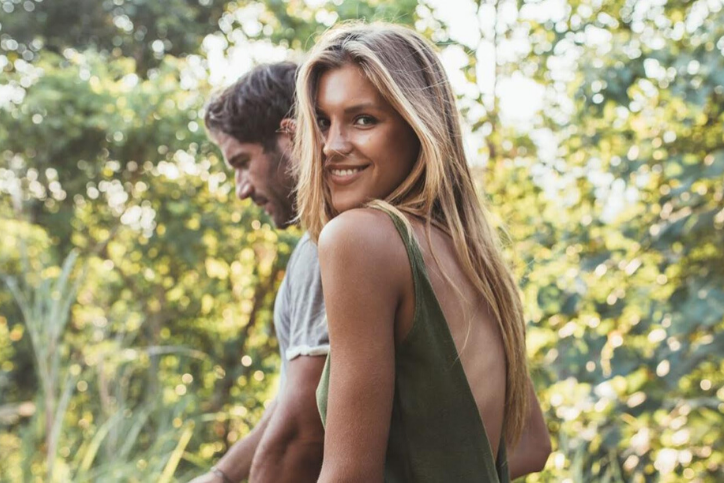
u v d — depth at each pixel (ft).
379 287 3.13
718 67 10.17
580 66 12.49
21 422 13.73
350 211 3.24
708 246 11.68
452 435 3.28
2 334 18.90
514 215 14.66
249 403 17.37
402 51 3.59
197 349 18.83
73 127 17.84
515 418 3.85
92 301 17.69
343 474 3.07
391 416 3.31
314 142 3.54
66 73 17.83
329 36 3.62
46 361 9.21
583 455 10.69
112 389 11.94
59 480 9.12
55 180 18.71
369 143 3.47
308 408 4.09
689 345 10.82
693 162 10.97
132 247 18.60
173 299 19.01
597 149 13.57
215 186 18.29
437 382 3.25
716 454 11.48
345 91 3.49
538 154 15.58
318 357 4.11
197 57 21.02
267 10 17.95
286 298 4.50
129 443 9.99
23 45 21.99
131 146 17.87
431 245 3.38
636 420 10.96
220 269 19.35
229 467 5.08
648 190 12.82
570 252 13.04
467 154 3.82
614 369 10.84
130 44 21.85
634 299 11.55
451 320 3.41
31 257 17.46
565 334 11.76
